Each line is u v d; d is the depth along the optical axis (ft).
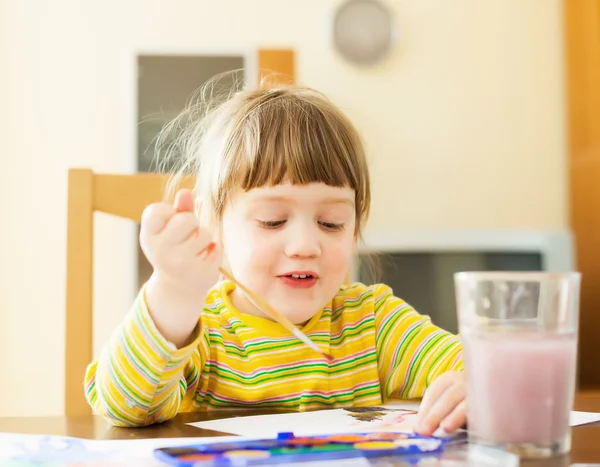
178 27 8.19
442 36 8.57
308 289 2.87
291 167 2.82
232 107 3.25
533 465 1.59
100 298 7.82
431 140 8.52
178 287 2.13
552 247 7.34
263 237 2.84
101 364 2.28
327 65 8.38
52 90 7.96
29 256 7.83
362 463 1.63
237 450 1.69
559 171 8.64
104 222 7.85
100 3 8.07
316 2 8.39
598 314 8.01
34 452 1.79
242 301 3.07
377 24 8.45
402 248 7.28
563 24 8.65
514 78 8.69
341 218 2.92
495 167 8.61
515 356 1.68
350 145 3.08
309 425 2.16
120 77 8.02
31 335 7.78
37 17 7.98
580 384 7.95
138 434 2.07
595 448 1.76
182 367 2.25
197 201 3.18
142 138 7.80
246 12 8.29
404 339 3.15
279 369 2.95
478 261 7.35
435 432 1.93
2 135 7.87
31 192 7.87
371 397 3.05
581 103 8.32
